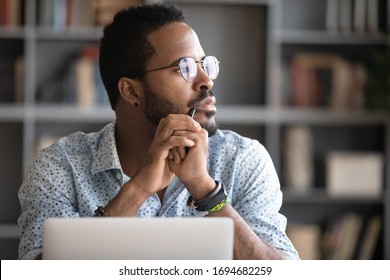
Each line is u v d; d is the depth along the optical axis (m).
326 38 6.38
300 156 6.33
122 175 2.76
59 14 6.11
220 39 6.50
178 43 2.73
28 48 6.11
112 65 2.83
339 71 6.32
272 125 6.36
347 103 6.34
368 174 6.39
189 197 2.67
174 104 2.73
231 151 2.86
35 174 2.75
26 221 2.71
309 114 6.30
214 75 2.77
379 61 6.21
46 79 6.34
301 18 6.61
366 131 6.78
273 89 6.29
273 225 2.75
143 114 2.79
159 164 2.49
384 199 6.42
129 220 1.95
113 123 2.86
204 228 1.97
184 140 2.48
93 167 2.75
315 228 6.45
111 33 2.85
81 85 6.11
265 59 6.49
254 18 6.51
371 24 6.39
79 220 1.95
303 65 6.33
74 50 6.38
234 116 6.27
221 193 2.50
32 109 6.09
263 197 2.81
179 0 6.28
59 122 6.50
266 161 2.89
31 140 6.15
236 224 2.49
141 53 2.76
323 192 6.36
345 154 6.42
